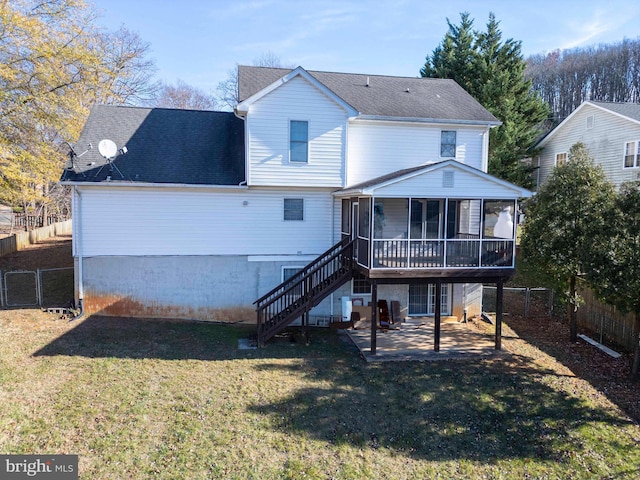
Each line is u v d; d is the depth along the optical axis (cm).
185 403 859
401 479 690
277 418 827
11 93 1652
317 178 1391
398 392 957
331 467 705
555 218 1219
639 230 949
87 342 1142
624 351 1233
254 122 1339
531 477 713
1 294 1410
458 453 766
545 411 901
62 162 1878
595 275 1016
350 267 1291
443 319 1523
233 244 1434
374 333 1167
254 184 1354
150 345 1162
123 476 645
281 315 1287
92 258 1359
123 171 1359
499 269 1189
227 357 1120
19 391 849
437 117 1496
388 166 1493
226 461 697
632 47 5216
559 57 6225
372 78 1817
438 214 1485
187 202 1395
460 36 2838
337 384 983
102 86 2458
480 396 952
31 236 2425
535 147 2759
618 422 867
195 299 1430
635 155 2091
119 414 802
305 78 1356
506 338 1345
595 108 2327
